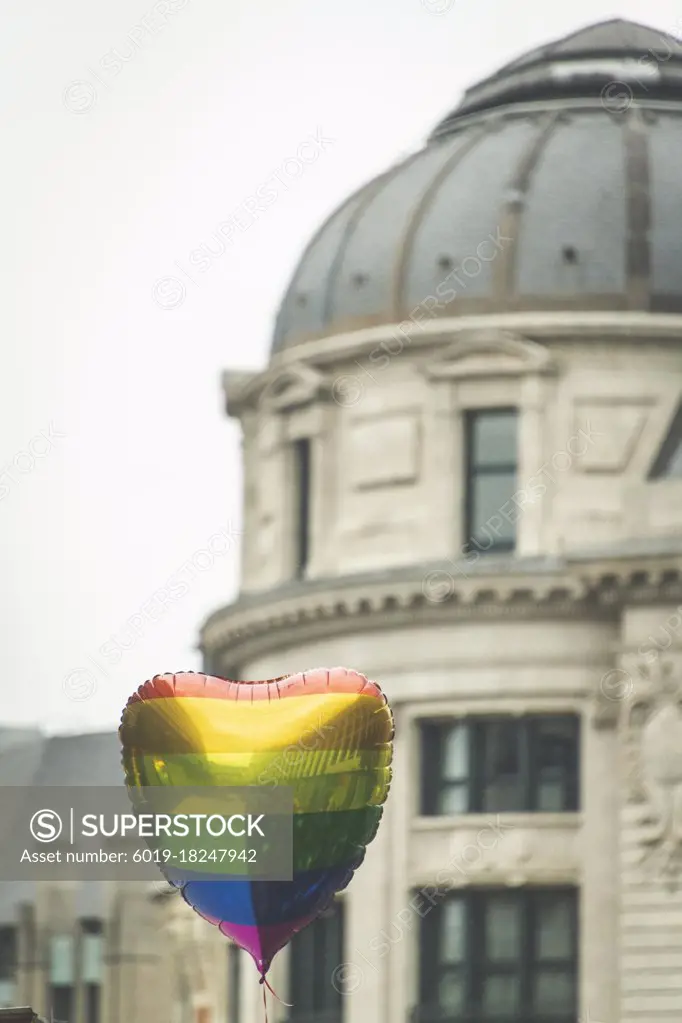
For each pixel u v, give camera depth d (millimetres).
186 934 129500
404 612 126875
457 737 126125
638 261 129375
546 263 129625
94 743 130250
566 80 134500
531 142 133000
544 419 128250
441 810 125438
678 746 122438
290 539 132625
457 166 133500
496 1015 122750
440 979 123938
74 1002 130375
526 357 128625
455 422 129500
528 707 125062
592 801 123625
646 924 121938
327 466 131875
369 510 130500
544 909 123625
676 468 127062
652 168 131250
